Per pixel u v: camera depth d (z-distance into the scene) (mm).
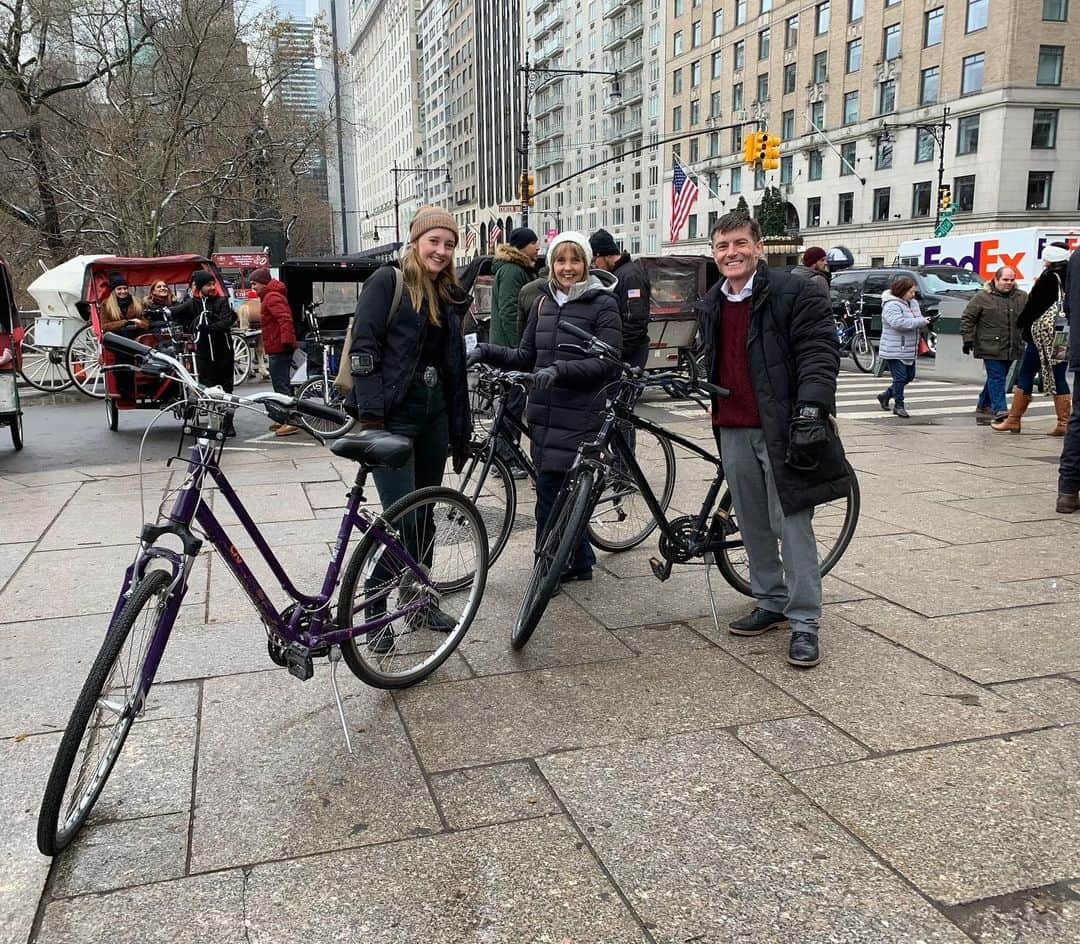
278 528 5699
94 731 2500
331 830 2539
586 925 2158
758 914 2184
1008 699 3258
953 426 9945
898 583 4523
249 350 15117
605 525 4992
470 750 2967
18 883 2318
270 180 31750
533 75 88062
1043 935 2104
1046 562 4812
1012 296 9633
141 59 29250
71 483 7207
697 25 62438
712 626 4051
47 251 27594
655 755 2920
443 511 3662
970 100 42875
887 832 2496
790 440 3455
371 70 170500
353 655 3230
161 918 2195
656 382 3918
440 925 2164
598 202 78625
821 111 52562
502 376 4375
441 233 3674
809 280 3512
